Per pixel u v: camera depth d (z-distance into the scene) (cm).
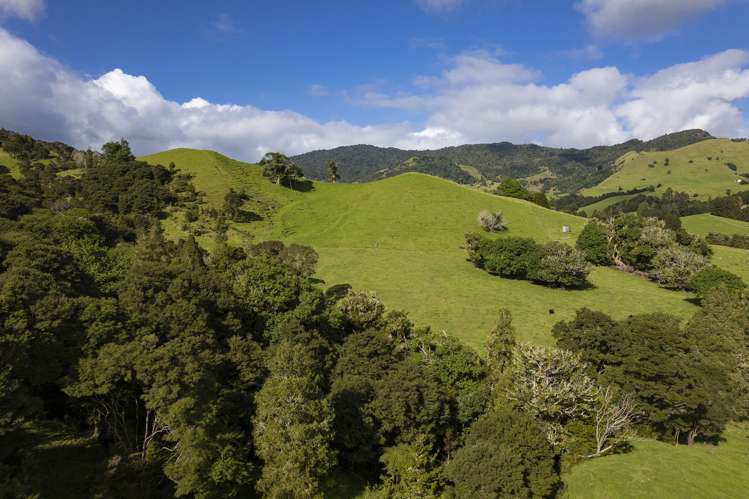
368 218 13038
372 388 4219
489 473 3144
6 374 2628
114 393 3278
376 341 4744
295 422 3127
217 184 13862
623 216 11812
